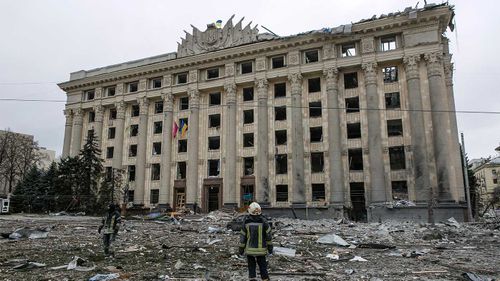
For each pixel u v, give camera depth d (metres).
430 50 37.47
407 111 38.34
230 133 44.75
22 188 51.62
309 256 12.59
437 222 33.28
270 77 44.22
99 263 10.66
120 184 48.69
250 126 45.00
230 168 43.94
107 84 54.28
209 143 47.25
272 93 44.81
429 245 16.09
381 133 38.88
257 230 7.50
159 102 51.78
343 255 12.76
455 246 15.77
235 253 12.84
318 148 41.28
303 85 43.53
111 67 55.03
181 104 50.09
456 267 10.32
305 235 20.77
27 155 63.97
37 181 51.88
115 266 10.07
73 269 9.59
